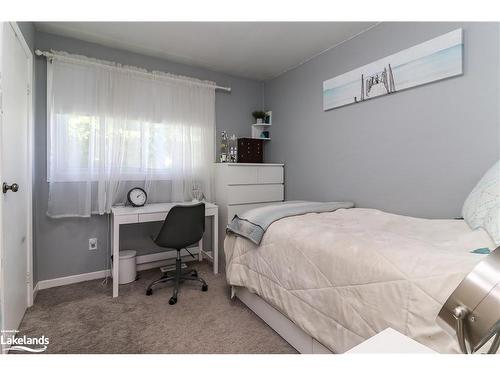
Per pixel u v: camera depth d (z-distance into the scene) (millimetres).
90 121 2643
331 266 1384
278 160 3703
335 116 2873
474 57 1838
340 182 2836
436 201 2061
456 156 1943
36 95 2453
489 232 1215
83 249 2736
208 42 2764
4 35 1522
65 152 2543
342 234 1547
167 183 3139
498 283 436
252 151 3557
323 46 2865
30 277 2162
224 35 2625
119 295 2381
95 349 1638
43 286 2533
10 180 1652
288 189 3543
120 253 2773
